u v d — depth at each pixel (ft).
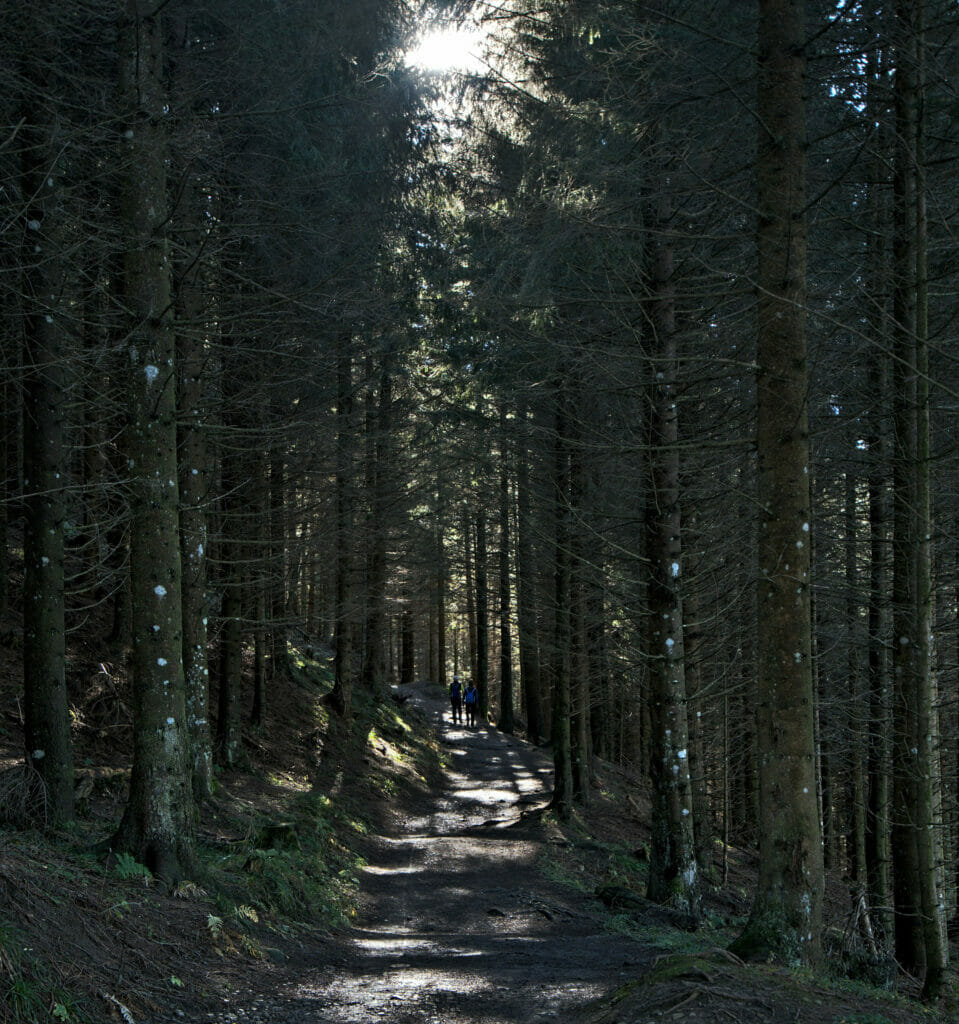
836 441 36.96
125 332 29.01
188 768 25.52
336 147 41.52
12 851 21.20
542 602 60.39
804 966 20.89
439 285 50.57
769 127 22.68
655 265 35.78
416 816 64.08
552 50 35.27
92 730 44.65
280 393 46.09
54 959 16.57
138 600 24.93
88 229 29.45
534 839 54.80
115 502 43.01
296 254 40.01
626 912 37.04
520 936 32.40
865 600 38.81
